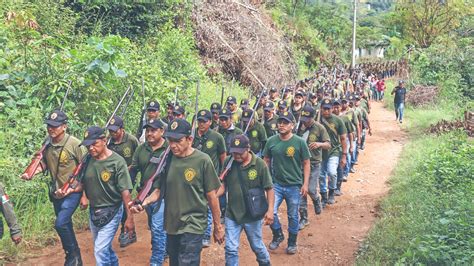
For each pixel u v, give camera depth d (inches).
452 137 492.1
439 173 341.4
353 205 324.2
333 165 311.9
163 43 525.0
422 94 871.1
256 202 187.9
